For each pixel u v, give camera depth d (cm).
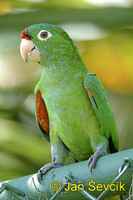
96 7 874
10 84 1021
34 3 880
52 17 870
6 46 909
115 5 877
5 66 1030
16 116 970
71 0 880
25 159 828
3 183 459
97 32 876
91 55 1010
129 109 984
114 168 403
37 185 446
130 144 927
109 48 995
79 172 423
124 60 998
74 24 869
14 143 834
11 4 884
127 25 895
